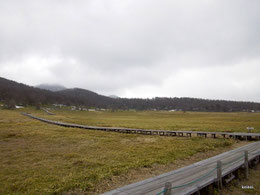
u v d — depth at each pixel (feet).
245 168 23.21
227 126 96.89
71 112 336.70
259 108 489.67
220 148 41.65
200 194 17.99
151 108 573.33
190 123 123.24
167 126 100.07
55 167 26.81
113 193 15.49
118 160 30.53
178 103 592.60
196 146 42.70
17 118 140.36
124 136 63.77
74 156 33.55
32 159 31.45
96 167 26.71
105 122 135.85
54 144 46.39
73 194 17.65
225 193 18.30
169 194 12.37
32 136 58.59
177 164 28.55
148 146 43.45
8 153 36.06
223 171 21.03
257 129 80.53
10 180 21.56
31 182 20.63
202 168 22.62
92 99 652.07
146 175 23.30
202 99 626.64
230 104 526.57
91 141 51.52
